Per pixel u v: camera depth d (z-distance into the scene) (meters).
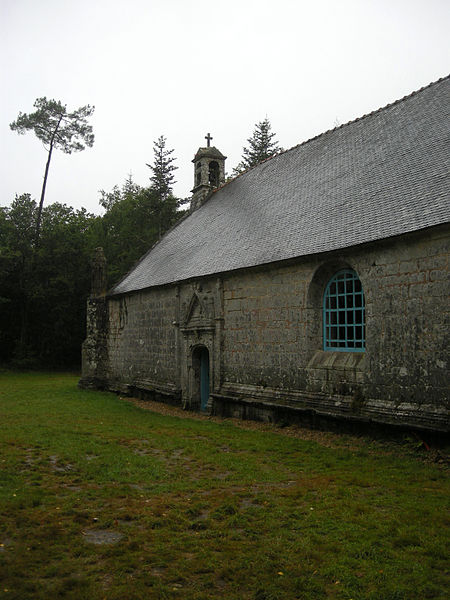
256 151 49.06
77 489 8.13
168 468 9.55
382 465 9.48
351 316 12.88
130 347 24.19
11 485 8.16
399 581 4.93
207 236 21.02
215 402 16.94
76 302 40.06
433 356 10.48
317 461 9.92
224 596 4.68
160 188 46.84
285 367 14.30
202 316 17.84
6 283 39.03
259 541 5.90
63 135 41.03
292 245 14.39
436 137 13.57
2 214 40.81
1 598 4.55
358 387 12.09
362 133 17.34
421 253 10.83
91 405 19.28
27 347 39.16
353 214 13.41
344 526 6.34
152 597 4.64
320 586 4.83
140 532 6.21
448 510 6.88
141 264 26.55
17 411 17.19
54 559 5.46
